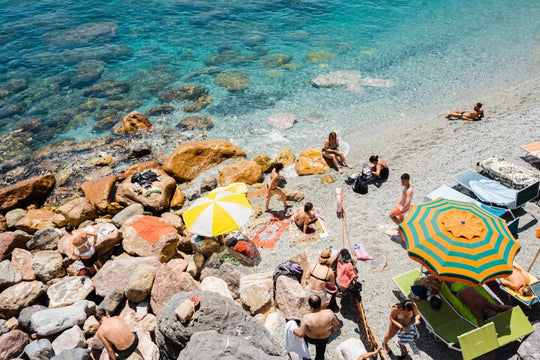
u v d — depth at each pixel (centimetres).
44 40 2870
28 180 1576
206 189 1549
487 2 3344
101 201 1496
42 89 2314
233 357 714
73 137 1928
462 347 746
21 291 1066
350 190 1416
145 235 1220
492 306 834
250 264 1113
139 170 1644
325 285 883
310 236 1195
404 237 863
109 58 2645
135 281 984
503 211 1133
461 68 2356
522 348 761
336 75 2348
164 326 828
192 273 1110
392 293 967
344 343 815
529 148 1377
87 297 1077
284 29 3009
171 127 1964
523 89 2047
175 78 2394
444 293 881
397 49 2636
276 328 912
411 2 3425
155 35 2955
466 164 1458
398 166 1520
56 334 952
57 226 1437
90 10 3378
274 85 2286
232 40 2856
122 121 2016
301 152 1672
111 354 841
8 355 912
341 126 1914
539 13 3052
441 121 1841
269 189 1297
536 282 888
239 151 1734
